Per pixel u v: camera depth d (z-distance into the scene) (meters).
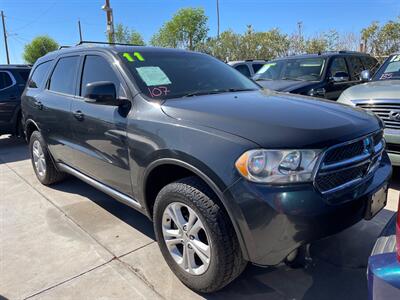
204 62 3.85
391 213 3.71
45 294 2.69
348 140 2.29
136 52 3.51
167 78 3.28
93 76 3.61
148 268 2.97
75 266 3.03
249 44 26.52
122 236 3.51
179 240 2.65
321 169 2.16
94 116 3.36
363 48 19.78
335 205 2.17
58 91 4.25
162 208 2.70
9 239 3.52
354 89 4.96
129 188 3.12
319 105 2.85
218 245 2.32
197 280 2.56
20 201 4.48
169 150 2.52
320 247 3.13
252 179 2.13
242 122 2.36
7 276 2.92
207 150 2.31
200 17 38.44
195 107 2.68
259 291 2.65
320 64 7.60
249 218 2.14
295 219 2.06
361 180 2.43
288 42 24.61
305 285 2.70
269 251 2.16
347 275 2.79
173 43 39.53
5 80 7.82
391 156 4.22
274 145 2.15
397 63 5.72
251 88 3.66
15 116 7.85
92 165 3.60
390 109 4.29
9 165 6.32
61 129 4.05
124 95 3.12
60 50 4.63
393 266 1.62
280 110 2.61
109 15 21.52
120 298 2.62
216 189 2.26
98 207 4.21
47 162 4.73
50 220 3.91
